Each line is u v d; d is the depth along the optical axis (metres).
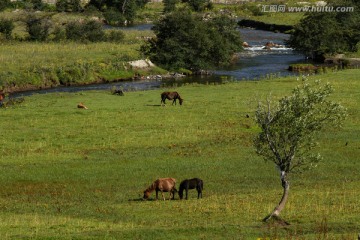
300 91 70.38
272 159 70.75
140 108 144.88
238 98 157.38
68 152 108.06
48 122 128.88
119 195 84.19
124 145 112.38
